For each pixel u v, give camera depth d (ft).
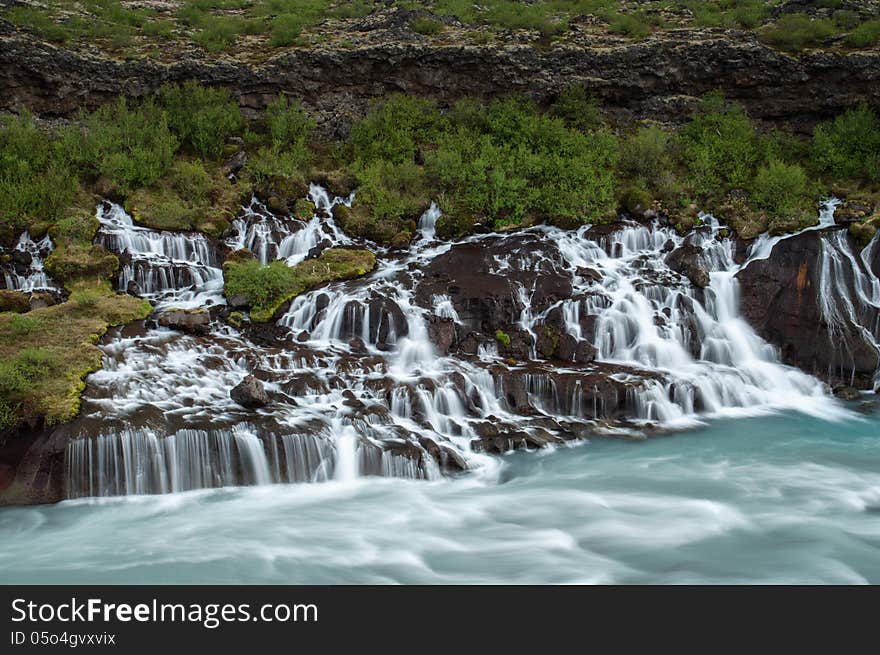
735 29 86.69
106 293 56.24
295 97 82.28
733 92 83.46
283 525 35.78
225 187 69.82
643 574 31.40
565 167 71.67
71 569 31.65
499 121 78.74
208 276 61.05
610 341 56.03
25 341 47.03
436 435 44.42
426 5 98.48
